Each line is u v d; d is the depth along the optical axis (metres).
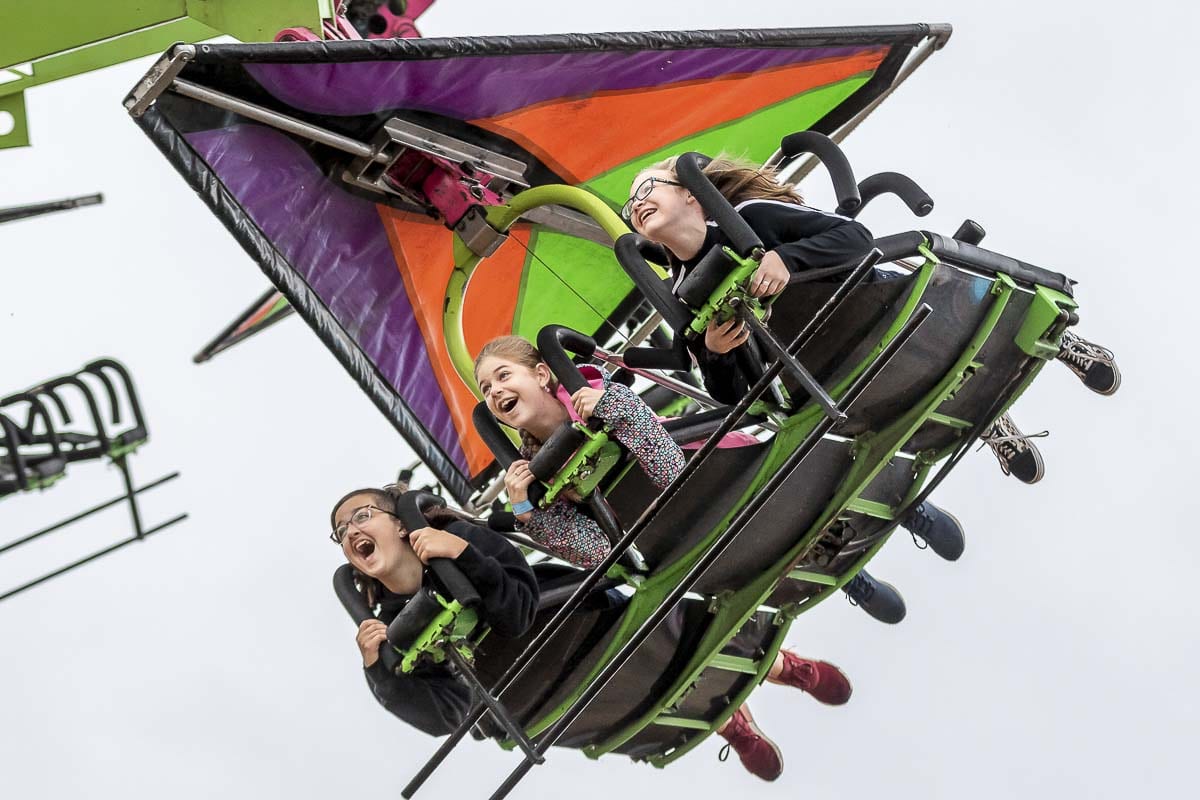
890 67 13.28
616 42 11.89
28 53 13.05
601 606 11.34
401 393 12.91
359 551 11.02
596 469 10.83
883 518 12.34
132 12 12.99
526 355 11.24
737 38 12.29
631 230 11.92
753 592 11.64
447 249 12.62
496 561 10.61
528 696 11.55
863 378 10.02
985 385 12.03
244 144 11.59
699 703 12.50
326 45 11.11
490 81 11.86
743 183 10.95
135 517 12.44
